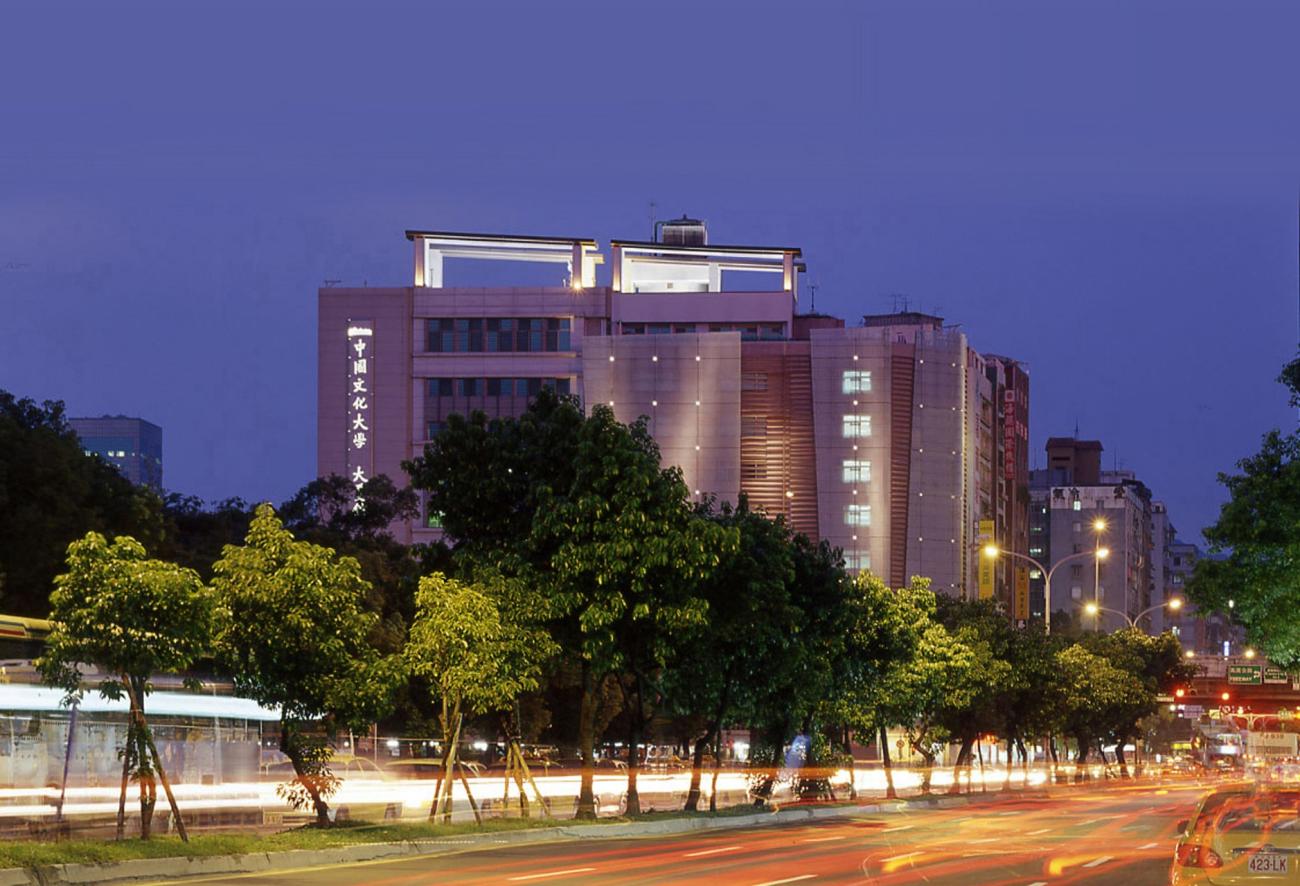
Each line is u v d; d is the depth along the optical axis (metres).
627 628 46.94
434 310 161.62
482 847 36.12
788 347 156.50
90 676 33.88
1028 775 106.69
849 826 49.44
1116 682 114.56
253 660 34.69
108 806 34.31
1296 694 117.50
